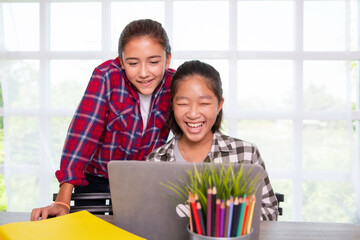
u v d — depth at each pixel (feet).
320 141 8.16
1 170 8.59
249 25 8.14
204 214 2.23
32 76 8.37
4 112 8.34
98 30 8.28
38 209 3.24
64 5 8.28
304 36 8.04
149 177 2.72
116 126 4.63
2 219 3.34
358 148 8.19
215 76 3.90
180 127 4.04
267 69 8.14
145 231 2.78
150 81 4.07
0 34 8.28
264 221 3.39
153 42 3.92
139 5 8.14
